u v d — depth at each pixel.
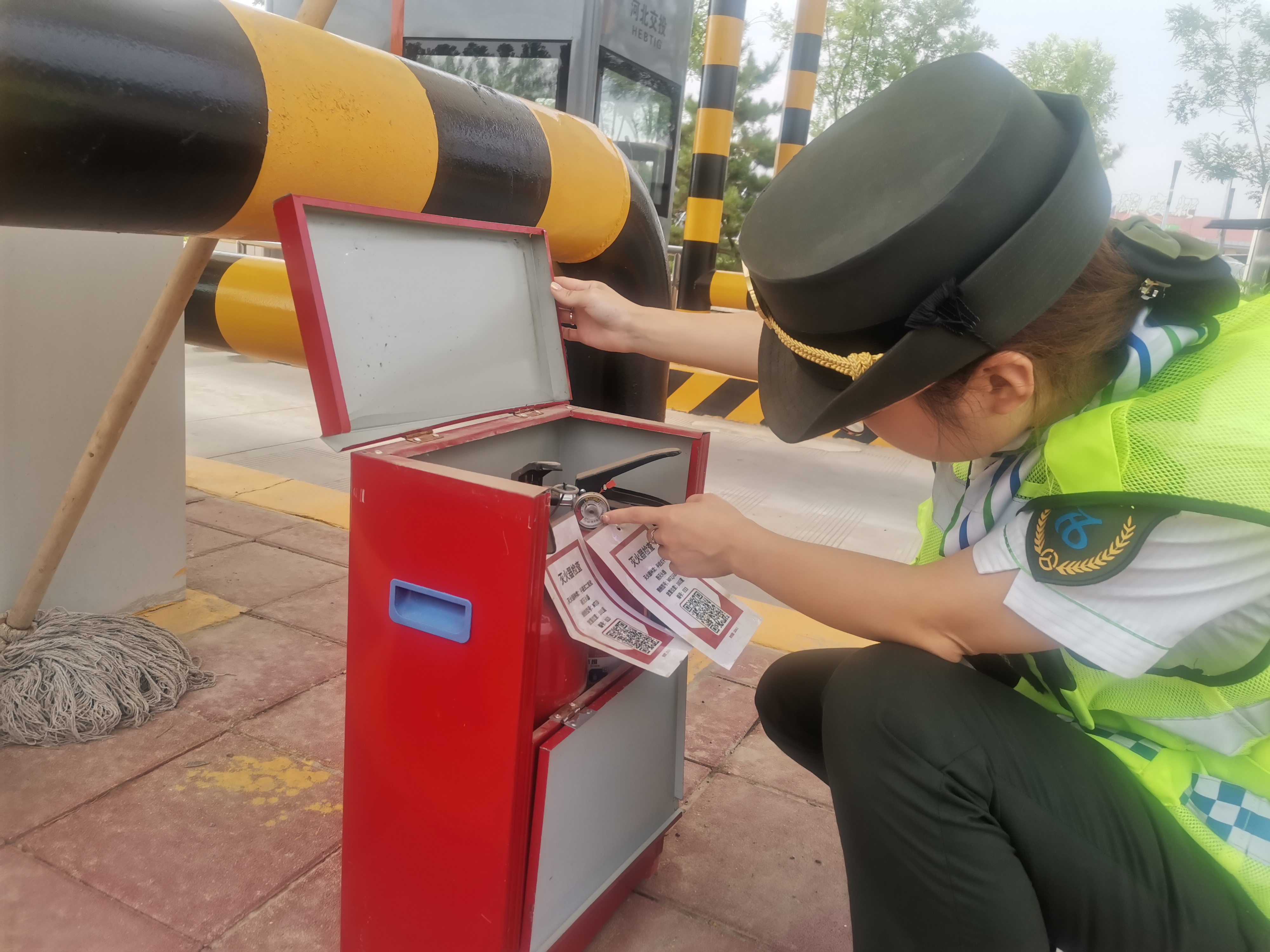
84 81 0.86
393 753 0.99
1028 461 0.84
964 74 0.76
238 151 1.01
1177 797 0.82
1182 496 0.71
